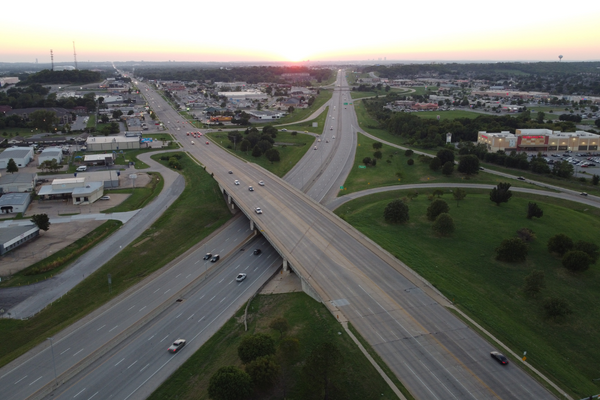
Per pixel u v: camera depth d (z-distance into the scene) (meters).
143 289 83.81
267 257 97.56
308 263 86.06
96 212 118.81
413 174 164.00
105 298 80.50
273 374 54.62
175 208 122.25
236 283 86.06
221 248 102.25
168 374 60.81
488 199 135.12
